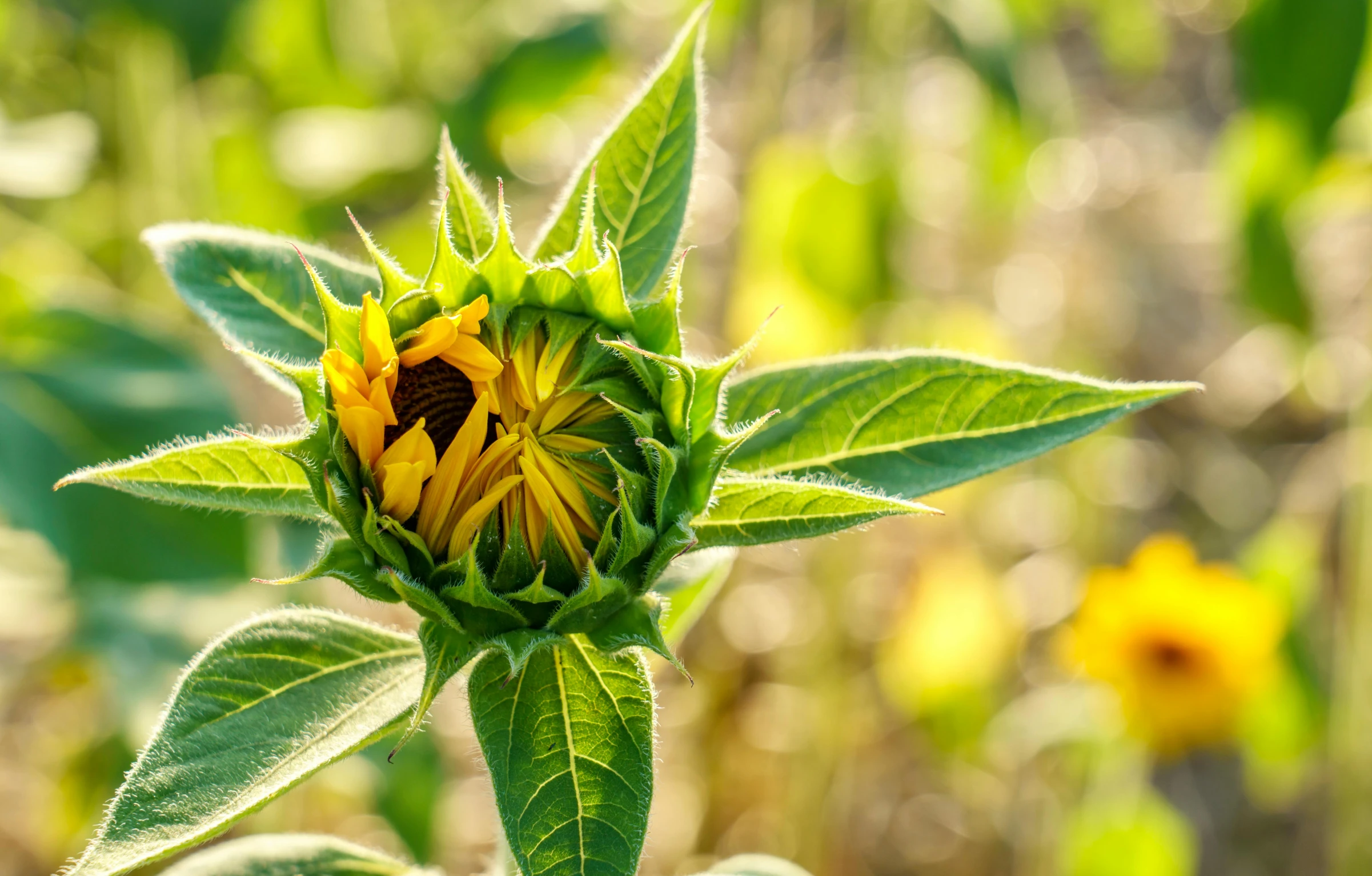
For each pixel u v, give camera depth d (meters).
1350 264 8.01
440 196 2.05
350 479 1.96
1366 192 5.85
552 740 1.97
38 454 3.97
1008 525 7.23
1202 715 5.38
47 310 4.29
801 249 5.32
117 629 4.36
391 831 5.07
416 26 6.57
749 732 6.17
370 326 1.93
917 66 8.43
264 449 2.04
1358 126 5.03
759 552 2.57
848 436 2.41
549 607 2.01
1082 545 6.73
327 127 6.30
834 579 5.32
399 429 2.06
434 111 5.95
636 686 2.02
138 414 4.13
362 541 1.96
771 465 2.42
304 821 5.11
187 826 1.89
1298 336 5.00
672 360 1.99
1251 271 4.94
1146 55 7.09
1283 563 5.98
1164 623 5.43
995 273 7.73
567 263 2.10
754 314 5.75
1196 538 7.45
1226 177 5.23
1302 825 6.45
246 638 2.14
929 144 7.91
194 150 5.82
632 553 2.00
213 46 4.92
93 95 5.92
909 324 6.09
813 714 5.37
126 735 4.34
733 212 7.42
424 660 2.21
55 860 5.12
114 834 1.87
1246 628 5.45
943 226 7.53
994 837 6.19
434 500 2.02
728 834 5.93
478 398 2.08
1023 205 6.82
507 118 6.03
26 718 5.91
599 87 6.72
